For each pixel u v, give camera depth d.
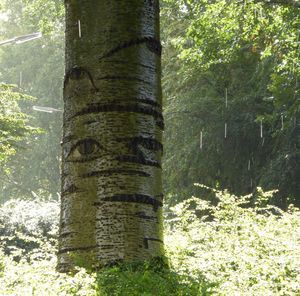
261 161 32.22
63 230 8.41
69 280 7.06
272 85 26.69
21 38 27.00
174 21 33.31
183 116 33.31
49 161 62.12
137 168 8.38
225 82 33.88
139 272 7.70
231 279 7.40
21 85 67.06
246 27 23.48
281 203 29.50
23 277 7.48
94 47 8.64
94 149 8.41
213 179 32.53
